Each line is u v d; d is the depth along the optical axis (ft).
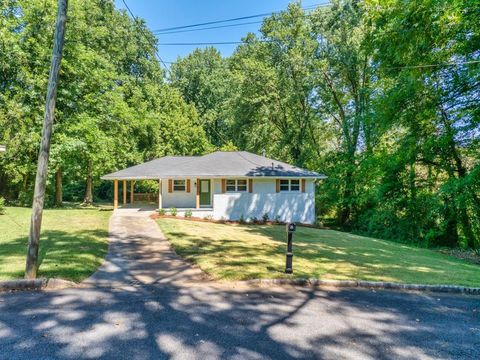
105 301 17.22
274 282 21.75
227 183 66.95
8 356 11.32
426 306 18.97
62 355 11.51
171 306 16.87
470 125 45.85
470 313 18.04
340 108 82.84
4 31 57.77
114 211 64.64
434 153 51.01
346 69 75.61
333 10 74.38
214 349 12.39
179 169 67.10
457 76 45.91
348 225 78.18
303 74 82.58
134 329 13.88
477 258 43.24
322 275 23.65
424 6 39.29
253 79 88.99
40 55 61.16
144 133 93.81
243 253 30.76
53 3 61.62
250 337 13.57
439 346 13.60
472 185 44.70
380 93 60.44
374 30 50.34
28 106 59.67
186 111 117.29
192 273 23.58
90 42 73.51
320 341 13.53
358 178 71.36
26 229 38.42
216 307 16.97
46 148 20.24
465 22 40.40
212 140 136.05
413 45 43.73
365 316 16.74
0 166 68.54
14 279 19.10
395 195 58.65
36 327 13.70
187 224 50.52
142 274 22.98
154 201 98.89
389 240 57.67
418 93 48.52
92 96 69.77
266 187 67.15
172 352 12.03
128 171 67.62
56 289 18.99
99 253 28.04
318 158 90.63
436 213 49.29
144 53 107.65
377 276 24.43
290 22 86.74
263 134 96.12
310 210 67.87
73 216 52.85
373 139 68.80
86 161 77.66
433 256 40.16
